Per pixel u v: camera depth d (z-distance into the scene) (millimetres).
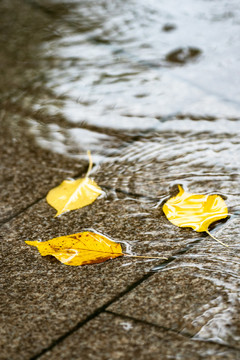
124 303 2090
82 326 1999
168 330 1938
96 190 2805
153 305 2062
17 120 3621
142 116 3539
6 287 2240
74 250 2359
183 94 3754
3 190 2943
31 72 4176
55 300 2145
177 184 2828
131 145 3242
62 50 4473
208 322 1954
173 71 4070
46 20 5023
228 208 2592
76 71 4156
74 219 2648
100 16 5062
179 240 2426
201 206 2545
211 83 3865
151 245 2410
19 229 2619
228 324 1938
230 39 4500
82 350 1891
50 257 2412
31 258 2412
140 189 2828
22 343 1945
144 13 5082
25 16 5125
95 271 2283
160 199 2730
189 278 2184
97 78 4047
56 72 4156
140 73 4070
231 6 5145
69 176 3018
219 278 2168
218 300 2053
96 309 2076
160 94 3773
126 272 2258
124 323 1992
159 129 3377
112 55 4363
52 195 2797
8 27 4914
